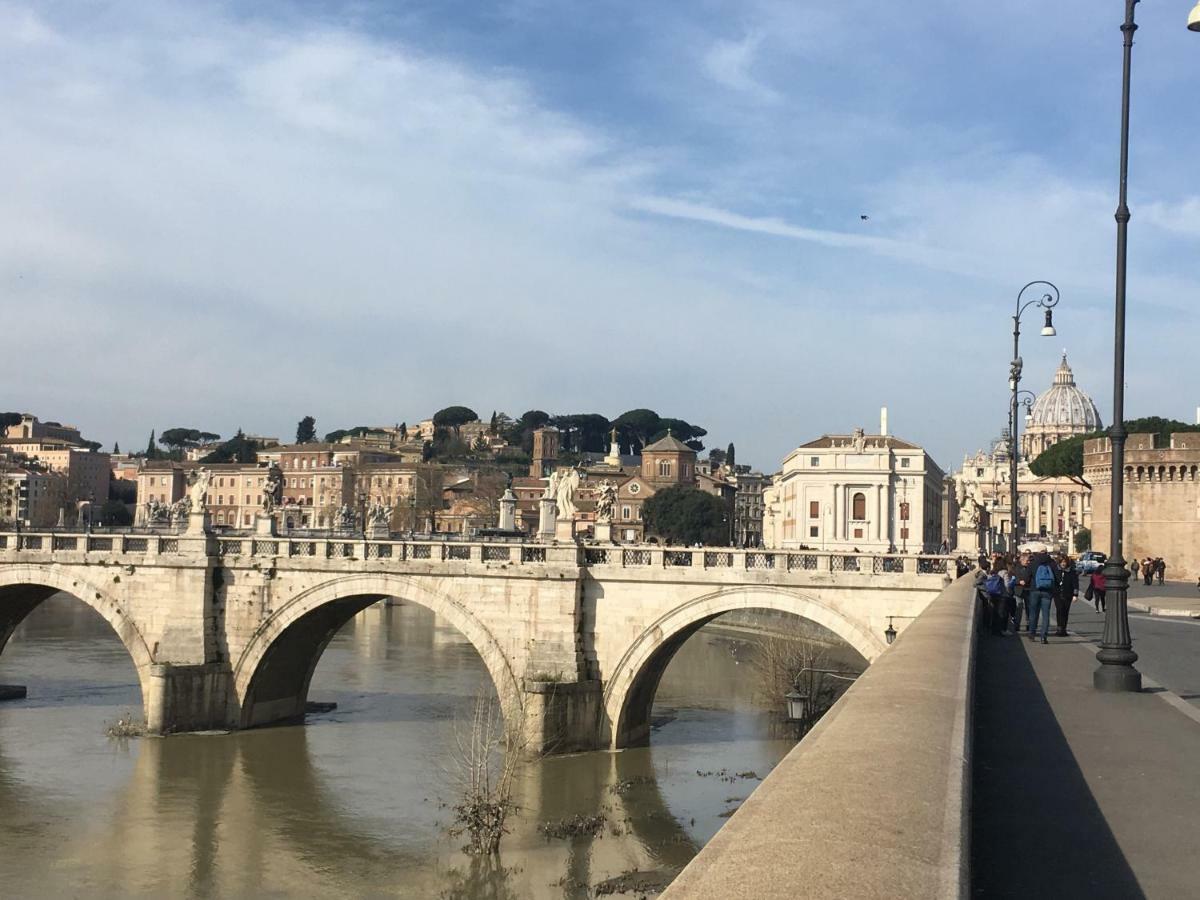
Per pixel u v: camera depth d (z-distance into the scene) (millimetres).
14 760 61375
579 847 48250
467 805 50156
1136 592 70000
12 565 73688
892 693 10648
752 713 77125
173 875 45375
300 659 74062
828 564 61406
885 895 4695
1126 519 99938
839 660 90375
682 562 64875
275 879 45094
